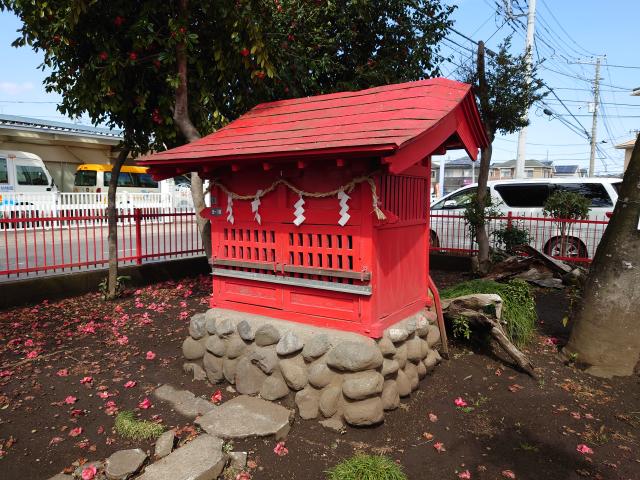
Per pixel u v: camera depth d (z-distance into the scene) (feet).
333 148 9.47
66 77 18.30
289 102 14.58
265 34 19.13
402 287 12.65
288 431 10.48
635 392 12.52
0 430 10.64
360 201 10.76
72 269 24.62
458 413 11.54
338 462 9.49
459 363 14.38
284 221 12.12
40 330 17.46
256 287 13.02
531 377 13.47
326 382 10.84
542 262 23.89
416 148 9.95
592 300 13.92
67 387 12.84
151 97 19.33
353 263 10.99
